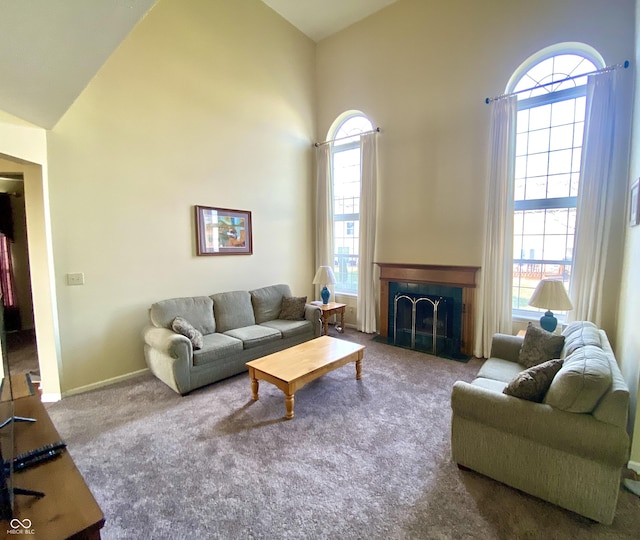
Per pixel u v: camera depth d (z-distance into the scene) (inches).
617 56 126.3
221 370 134.0
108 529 65.2
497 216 151.6
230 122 173.5
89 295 128.4
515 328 154.1
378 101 193.8
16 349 175.9
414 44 178.1
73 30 58.2
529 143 151.3
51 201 117.7
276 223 201.5
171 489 75.9
